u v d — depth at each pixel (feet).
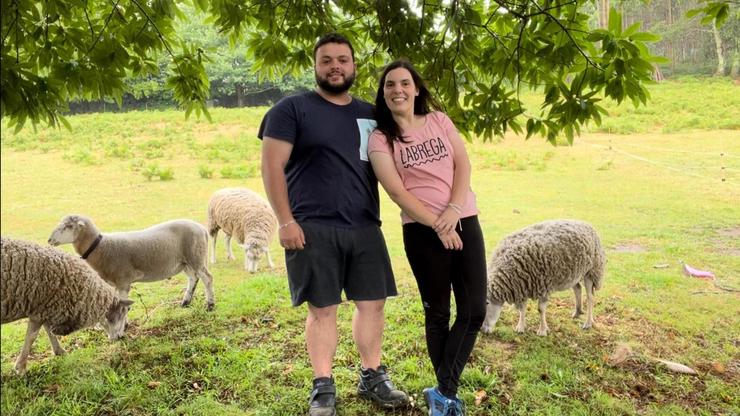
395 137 8.63
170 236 16.11
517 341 13.53
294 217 9.10
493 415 9.73
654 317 15.17
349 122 9.12
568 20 10.96
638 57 10.30
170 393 10.73
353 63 9.16
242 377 11.37
